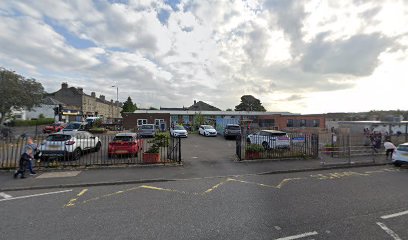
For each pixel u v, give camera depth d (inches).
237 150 537.6
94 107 3009.4
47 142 440.5
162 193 282.7
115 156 506.0
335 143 606.9
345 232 179.8
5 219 203.0
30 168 358.3
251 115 1875.0
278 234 176.6
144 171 391.2
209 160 495.8
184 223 196.2
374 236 173.5
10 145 650.8
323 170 429.4
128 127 1482.5
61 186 308.2
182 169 411.5
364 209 228.5
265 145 581.6
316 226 190.1
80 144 490.3
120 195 274.5
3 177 346.3
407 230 183.9
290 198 263.3
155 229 184.9
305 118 1403.8
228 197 267.3
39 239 167.6
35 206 236.1
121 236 173.2
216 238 170.7
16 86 1051.9
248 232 179.8
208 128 1155.9
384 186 316.2
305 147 566.6
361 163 473.7
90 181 328.5
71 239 168.1
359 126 932.6
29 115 1927.9
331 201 252.5
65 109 2182.6
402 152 455.5
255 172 396.5
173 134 1067.9
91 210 225.5
